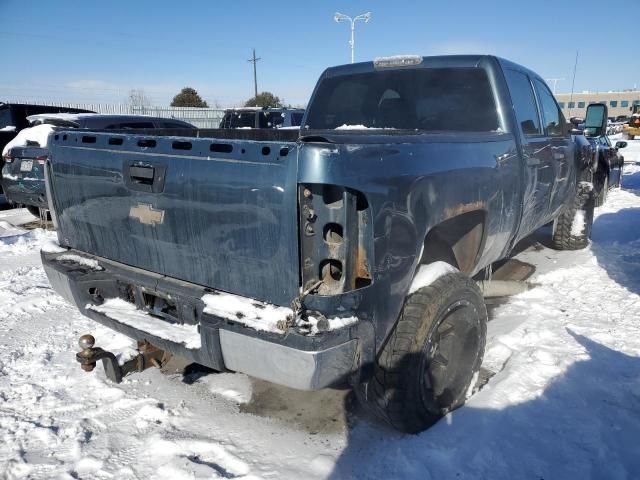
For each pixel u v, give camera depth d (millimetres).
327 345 2021
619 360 3406
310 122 4535
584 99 80125
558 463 2461
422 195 2404
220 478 2402
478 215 3146
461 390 2932
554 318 4160
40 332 4133
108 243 2879
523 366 3275
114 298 2900
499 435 2650
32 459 2592
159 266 2627
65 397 3154
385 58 4133
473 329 2945
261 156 2100
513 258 6043
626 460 2471
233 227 2229
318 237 2070
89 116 8734
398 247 2258
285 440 2703
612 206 9602
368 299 2145
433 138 2656
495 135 3363
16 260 6297
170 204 2441
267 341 2088
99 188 2791
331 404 3043
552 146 4434
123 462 2564
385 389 2490
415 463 2447
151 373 3422
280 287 2145
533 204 4082
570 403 2914
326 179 1967
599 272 5367
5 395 3182
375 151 2184
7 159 7574
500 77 3723
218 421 2879
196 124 29797
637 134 32219
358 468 2469
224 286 2361
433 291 2588
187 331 2484
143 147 2537
